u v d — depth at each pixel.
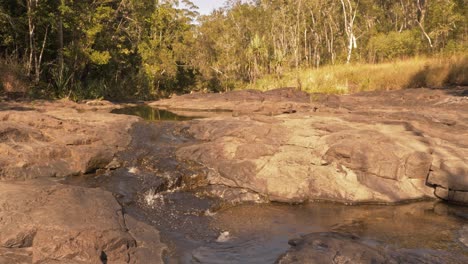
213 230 7.12
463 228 7.15
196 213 7.90
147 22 37.41
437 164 8.91
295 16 49.38
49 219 5.72
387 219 7.65
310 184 8.86
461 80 23.31
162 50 37.41
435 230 7.05
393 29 50.78
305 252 5.70
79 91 24.52
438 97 18.91
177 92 39.53
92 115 14.17
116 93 29.92
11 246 5.39
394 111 15.35
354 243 6.02
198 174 9.31
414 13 47.88
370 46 40.25
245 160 9.62
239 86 42.16
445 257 5.87
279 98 22.23
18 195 6.47
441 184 8.65
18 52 25.22
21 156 8.84
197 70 44.09
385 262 5.45
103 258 5.45
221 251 6.27
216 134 11.52
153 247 6.18
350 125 11.70
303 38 50.88
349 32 44.16
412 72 25.61
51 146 9.47
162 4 40.50
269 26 52.09
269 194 8.67
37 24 23.88
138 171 9.60
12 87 21.48
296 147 10.04
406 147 9.44
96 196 6.93
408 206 8.41
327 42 48.91
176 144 11.19
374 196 8.59
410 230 7.06
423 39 37.69
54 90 23.97
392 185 8.84
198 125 12.52
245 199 8.63
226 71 48.19
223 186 9.10
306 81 29.53
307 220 7.61
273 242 6.59
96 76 30.23
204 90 42.47
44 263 5.09
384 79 26.23
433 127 12.07
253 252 6.22
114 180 8.88
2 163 8.42
